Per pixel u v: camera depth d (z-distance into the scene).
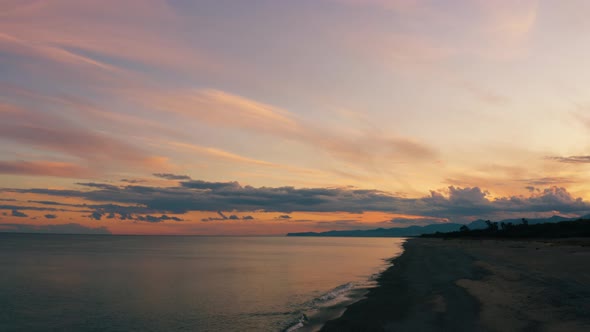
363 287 25.48
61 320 19.02
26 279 35.31
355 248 112.81
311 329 14.66
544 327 12.49
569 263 33.28
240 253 83.88
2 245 133.50
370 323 14.77
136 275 38.41
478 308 15.93
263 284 30.41
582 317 13.60
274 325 16.70
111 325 17.92
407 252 71.81
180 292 26.77
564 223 138.50
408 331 13.19
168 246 133.50
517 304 16.22
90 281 33.53
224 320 18.05
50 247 117.38
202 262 56.31
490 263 36.25
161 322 18.09
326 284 29.94
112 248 111.88
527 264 33.38
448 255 53.06
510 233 152.25
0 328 17.73
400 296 20.78
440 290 21.56
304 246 136.62
